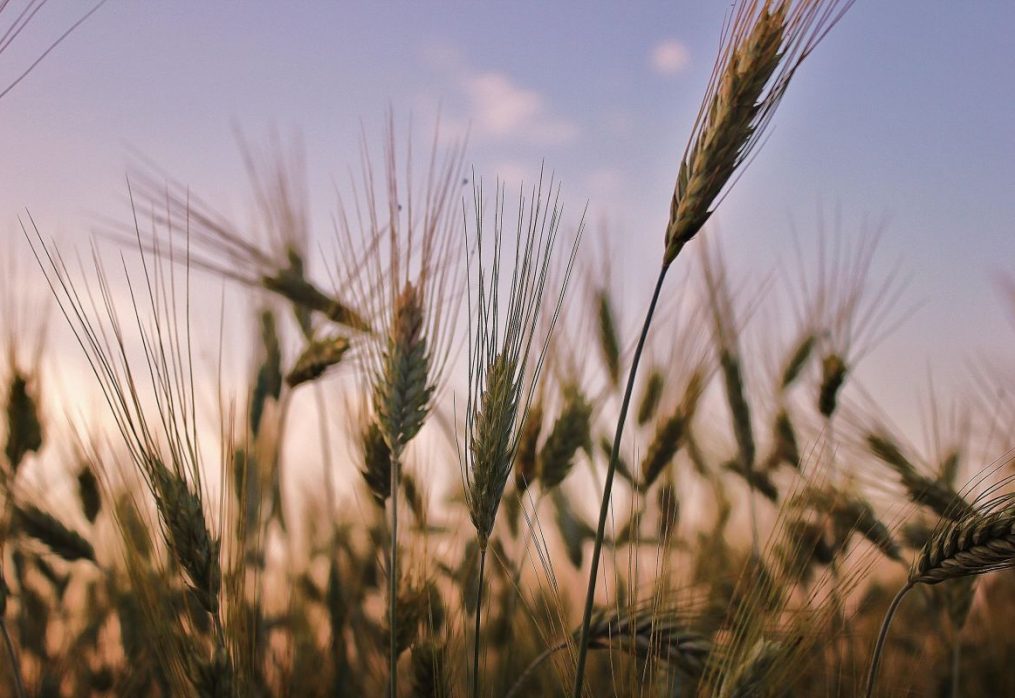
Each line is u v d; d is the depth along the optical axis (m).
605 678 0.68
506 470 0.57
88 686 0.74
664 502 0.68
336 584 0.74
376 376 0.59
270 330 0.78
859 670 0.66
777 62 0.55
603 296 0.78
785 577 0.60
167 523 0.56
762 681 0.56
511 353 0.58
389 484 0.65
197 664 0.56
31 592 0.78
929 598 0.71
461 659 0.64
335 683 0.73
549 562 0.61
